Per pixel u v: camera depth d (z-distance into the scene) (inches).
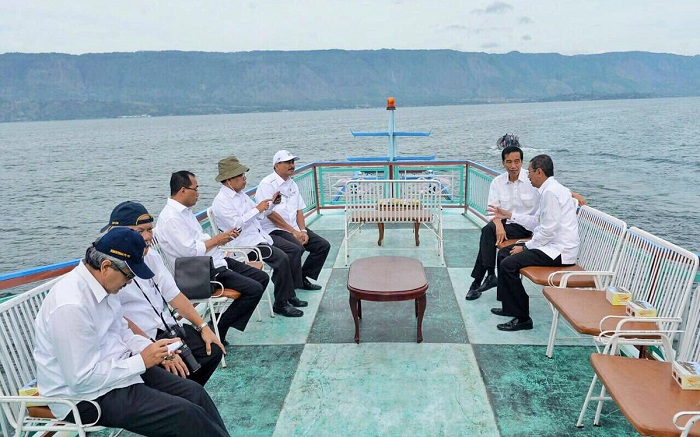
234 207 173.0
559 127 4047.7
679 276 107.2
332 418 111.7
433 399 117.8
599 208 1108.5
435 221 252.1
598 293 131.2
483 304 177.2
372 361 137.7
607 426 105.2
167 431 85.7
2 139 7096.5
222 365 137.3
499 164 1749.5
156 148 3740.2
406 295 138.6
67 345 79.0
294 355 143.1
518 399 116.6
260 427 109.4
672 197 1206.9
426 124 5447.8
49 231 1146.0
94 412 85.5
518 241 174.2
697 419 70.9
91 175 2171.5
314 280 209.3
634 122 4407.0
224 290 143.3
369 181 224.1
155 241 144.9
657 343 100.7
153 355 86.4
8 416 86.4
